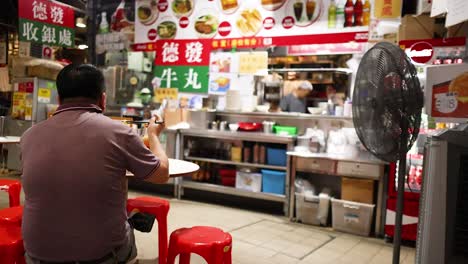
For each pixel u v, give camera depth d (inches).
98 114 61.3
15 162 246.4
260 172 191.0
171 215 173.2
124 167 60.8
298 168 171.8
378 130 81.8
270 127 189.5
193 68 225.3
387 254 136.3
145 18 240.8
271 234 153.3
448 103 71.1
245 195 186.9
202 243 75.1
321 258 130.2
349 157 160.4
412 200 143.6
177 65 230.4
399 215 82.6
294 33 198.1
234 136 189.3
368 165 155.5
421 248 61.7
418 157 144.8
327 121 186.7
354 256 133.3
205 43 221.6
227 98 203.0
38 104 240.5
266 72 195.2
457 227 58.0
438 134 59.5
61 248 56.3
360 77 87.0
